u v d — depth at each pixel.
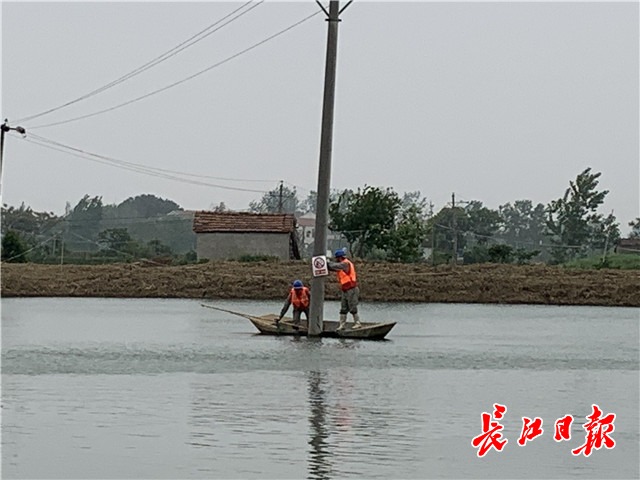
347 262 34.78
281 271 70.81
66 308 53.88
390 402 20.34
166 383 22.73
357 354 29.53
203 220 91.62
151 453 15.39
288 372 25.06
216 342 32.81
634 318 51.09
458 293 65.75
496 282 66.62
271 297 65.88
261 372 24.98
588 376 25.25
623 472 14.88
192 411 18.92
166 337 34.84
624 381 24.27
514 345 33.91
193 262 83.75
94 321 43.53
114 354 28.94
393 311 54.91
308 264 74.50
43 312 50.16
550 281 67.19
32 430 17.02
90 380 23.14
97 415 18.41
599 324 46.25
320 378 23.92
